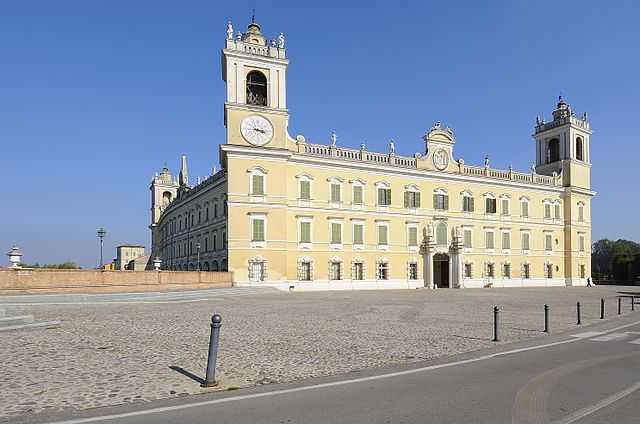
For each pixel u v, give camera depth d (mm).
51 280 35844
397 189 65938
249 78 56625
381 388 10930
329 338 18172
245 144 54906
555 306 35625
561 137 83875
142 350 15125
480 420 8688
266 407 9359
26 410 9031
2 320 19047
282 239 56031
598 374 12594
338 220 61344
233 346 16141
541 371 12914
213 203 63562
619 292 60156
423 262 67188
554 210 81250
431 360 14344
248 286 53281
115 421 8445
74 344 16031
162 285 43750
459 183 71312
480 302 38781
